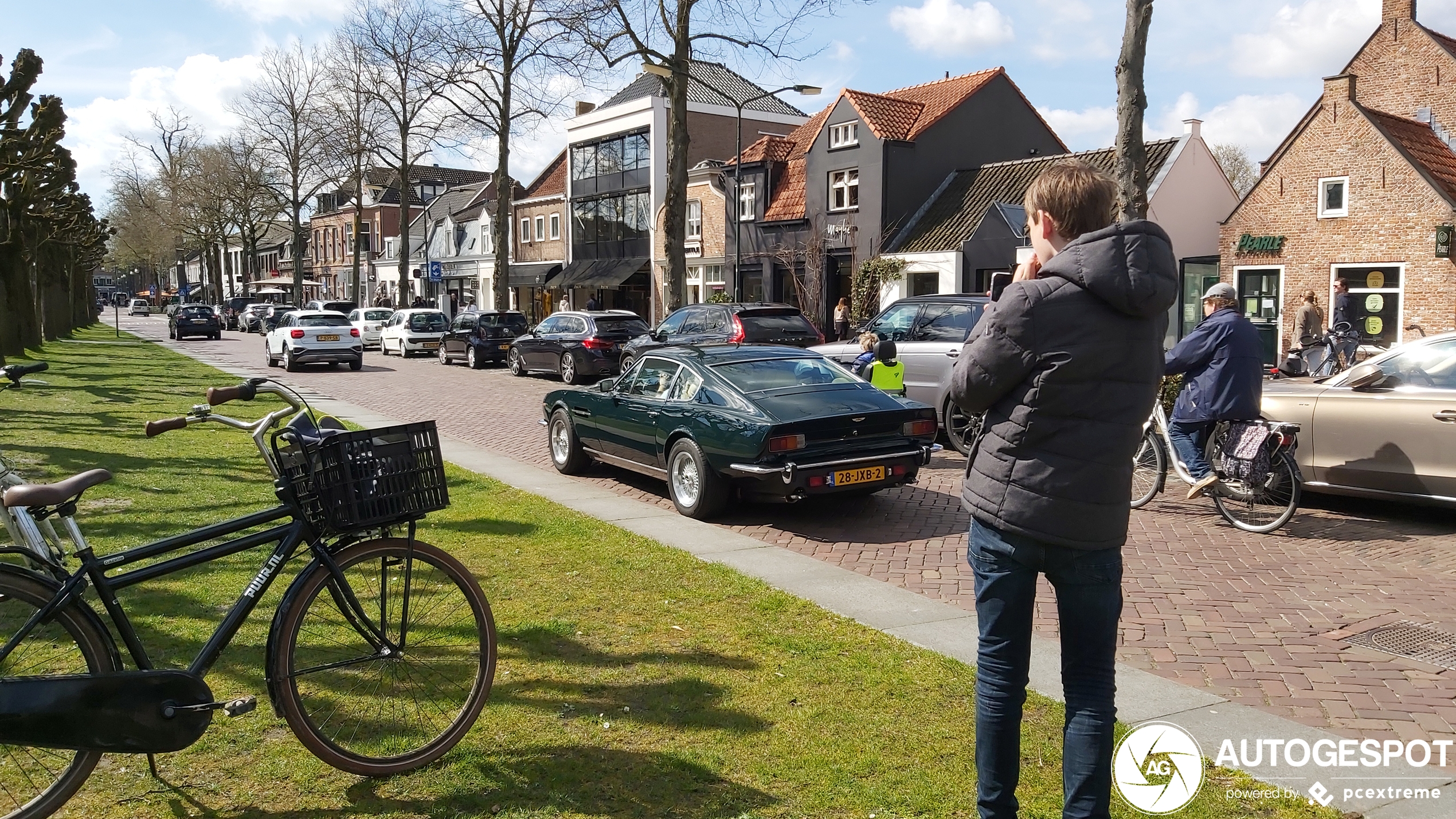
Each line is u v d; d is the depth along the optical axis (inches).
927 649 189.0
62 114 1034.1
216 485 341.7
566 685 167.3
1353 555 268.8
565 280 1823.3
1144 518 318.0
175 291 4411.9
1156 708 163.8
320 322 988.6
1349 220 795.4
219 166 2311.8
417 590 138.3
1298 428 289.1
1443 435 285.0
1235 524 301.3
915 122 1259.2
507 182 1280.8
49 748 111.8
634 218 1731.1
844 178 1274.6
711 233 1520.7
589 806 125.8
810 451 301.1
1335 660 189.0
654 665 177.8
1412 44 1066.1
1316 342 646.5
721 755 140.9
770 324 663.8
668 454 335.0
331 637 132.2
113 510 296.5
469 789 130.0
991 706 107.0
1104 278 99.3
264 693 159.6
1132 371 101.7
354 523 128.1
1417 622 210.5
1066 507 100.0
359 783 131.1
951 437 456.8
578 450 403.2
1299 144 821.9
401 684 137.4
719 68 1790.1
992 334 102.8
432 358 1222.3
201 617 196.4
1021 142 1325.0
